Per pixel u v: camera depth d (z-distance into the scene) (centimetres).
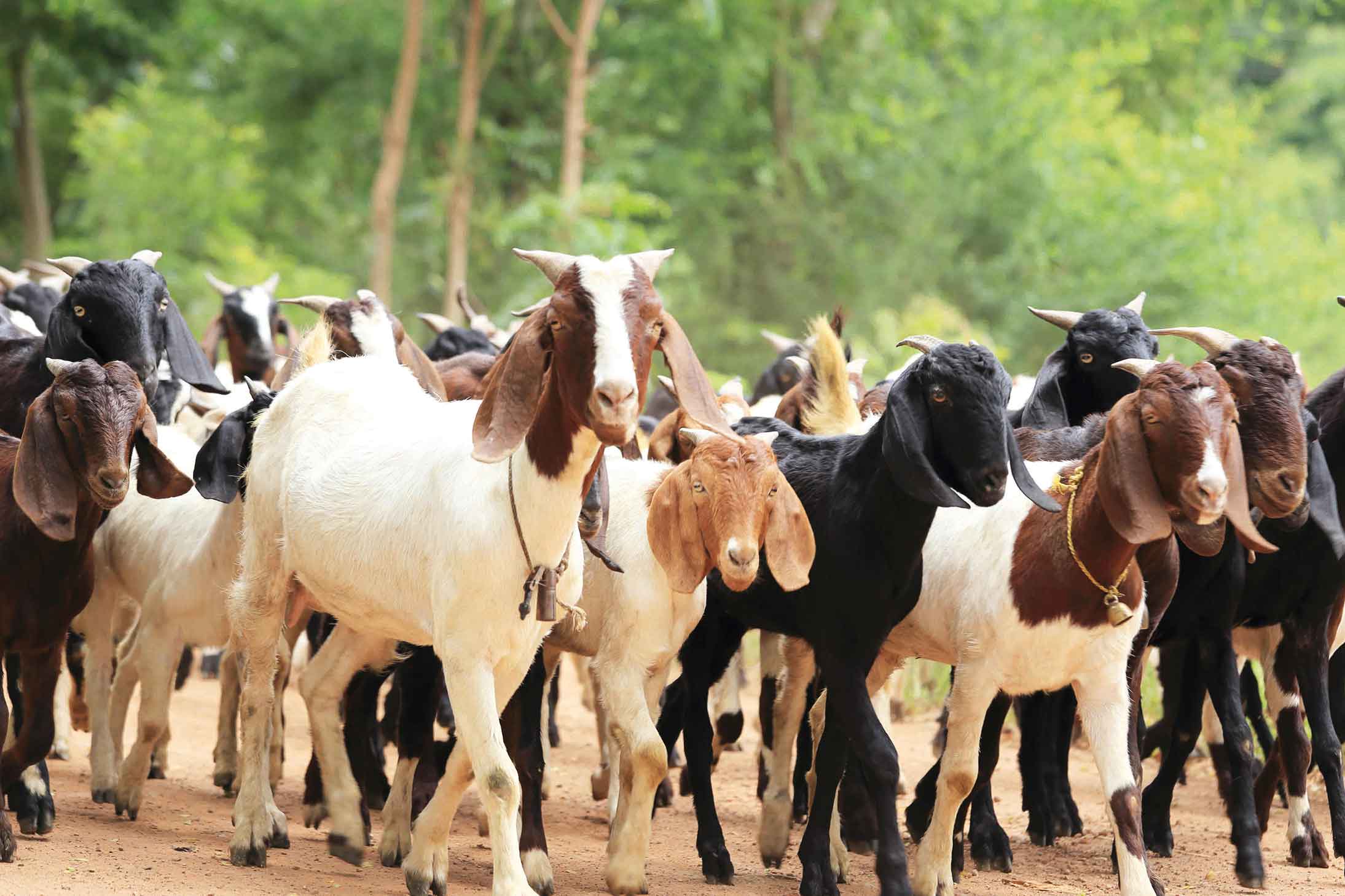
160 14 4194
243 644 977
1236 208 3534
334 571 899
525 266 3828
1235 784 1045
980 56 4147
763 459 886
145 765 1068
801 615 957
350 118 4159
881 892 893
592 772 1414
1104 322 1155
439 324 1714
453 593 822
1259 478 950
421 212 4050
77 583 957
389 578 870
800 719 1045
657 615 952
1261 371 959
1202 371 848
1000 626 912
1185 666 1107
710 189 4162
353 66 4200
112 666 1219
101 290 1043
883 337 3319
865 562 923
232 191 4131
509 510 812
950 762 927
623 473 1005
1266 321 3266
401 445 898
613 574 960
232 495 1012
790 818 1044
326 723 975
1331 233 3850
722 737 1225
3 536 930
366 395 948
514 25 4234
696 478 889
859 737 917
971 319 3709
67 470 906
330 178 4425
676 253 3925
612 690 951
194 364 1091
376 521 876
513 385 765
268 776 999
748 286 4125
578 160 3597
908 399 882
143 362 1041
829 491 952
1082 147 3722
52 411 904
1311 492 1038
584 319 742
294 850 1005
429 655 992
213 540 1052
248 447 1033
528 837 933
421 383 1199
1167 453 838
